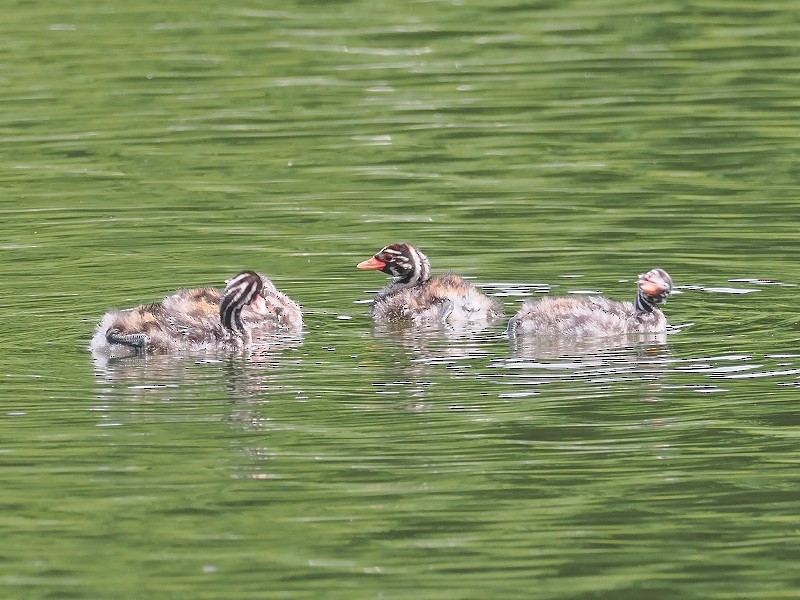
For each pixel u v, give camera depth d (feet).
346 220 74.23
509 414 48.37
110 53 105.91
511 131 88.84
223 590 37.63
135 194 79.25
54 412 48.93
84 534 40.52
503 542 40.04
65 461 44.93
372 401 49.73
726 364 53.26
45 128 91.35
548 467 44.32
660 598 37.32
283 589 37.65
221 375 52.95
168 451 45.60
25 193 79.71
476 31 109.70
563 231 71.46
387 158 84.48
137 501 42.34
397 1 118.73
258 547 39.81
